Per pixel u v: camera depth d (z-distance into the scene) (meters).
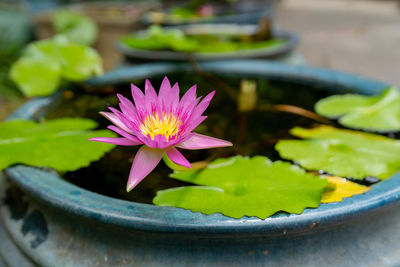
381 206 0.63
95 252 0.66
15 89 1.97
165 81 0.65
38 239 0.69
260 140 0.77
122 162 0.72
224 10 2.14
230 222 0.61
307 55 2.80
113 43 2.17
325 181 0.67
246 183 0.67
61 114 0.85
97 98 0.91
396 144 0.75
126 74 1.00
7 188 0.75
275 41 1.48
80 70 0.98
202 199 0.65
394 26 3.70
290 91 0.93
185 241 0.63
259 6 2.27
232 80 1.01
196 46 1.20
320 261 0.64
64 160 0.71
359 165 0.71
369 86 0.88
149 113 0.64
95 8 2.43
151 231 0.62
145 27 1.77
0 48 2.05
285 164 0.70
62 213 0.67
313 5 5.24
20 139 0.76
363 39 3.23
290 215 0.61
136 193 0.67
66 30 2.03
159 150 0.63
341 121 0.81
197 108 0.63
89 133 0.78
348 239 0.65
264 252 0.63
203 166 0.71
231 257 0.63
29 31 2.32
